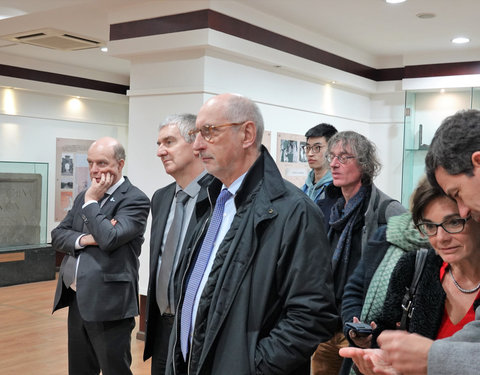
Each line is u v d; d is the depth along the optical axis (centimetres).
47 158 912
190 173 258
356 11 542
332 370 265
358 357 115
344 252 259
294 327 167
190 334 190
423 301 146
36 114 891
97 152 306
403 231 186
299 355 166
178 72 506
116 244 298
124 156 319
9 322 568
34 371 429
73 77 908
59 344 499
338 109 714
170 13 497
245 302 170
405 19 571
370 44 693
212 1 479
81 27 584
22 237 772
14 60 820
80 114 959
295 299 169
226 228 190
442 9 533
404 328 154
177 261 249
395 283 158
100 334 305
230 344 168
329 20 576
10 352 473
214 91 503
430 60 739
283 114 606
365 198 259
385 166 791
